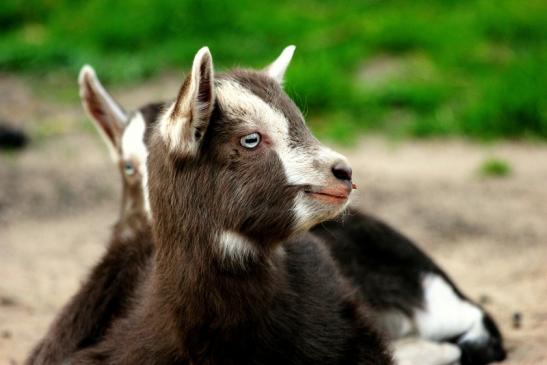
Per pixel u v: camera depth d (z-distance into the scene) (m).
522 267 12.05
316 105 18.50
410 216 14.09
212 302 6.92
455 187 15.27
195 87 6.48
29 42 21.88
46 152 17.23
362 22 22.23
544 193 14.95
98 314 8.02
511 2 23.14
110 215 14.57
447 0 23.61
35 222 14.25
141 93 19.56
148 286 7.62
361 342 7.66
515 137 17.92
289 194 6.66
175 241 6.91
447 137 17.92
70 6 23.50
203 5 22.17
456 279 11.79
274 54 20.75
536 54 20.38
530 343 9.41
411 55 21.16
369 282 9.27
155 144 7.02
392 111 18.72
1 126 17.31
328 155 6.68
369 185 15.31
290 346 7.23
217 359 7.11
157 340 7.25
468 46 21.03
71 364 7.68
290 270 7.48
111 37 21.66
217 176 6.71
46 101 19.58
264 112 6.77
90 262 12.62
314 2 23.91
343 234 9.30
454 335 9.37
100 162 16.81
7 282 11.77
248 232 6.75
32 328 10.22
